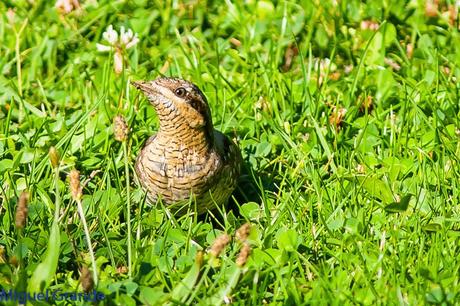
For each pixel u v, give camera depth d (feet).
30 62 31.68
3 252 21.65
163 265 21.98
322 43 32.24
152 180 24.18
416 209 24.29
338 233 23.24
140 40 32.50
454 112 28.55
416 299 20.72
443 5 34.24
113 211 24.06
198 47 32.30
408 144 27.09
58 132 27.14
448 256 22.39
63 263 22.48
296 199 24.25
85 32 33.35
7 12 33.27
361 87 30.09
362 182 24.71
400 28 33.30
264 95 29.22
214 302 20.49
